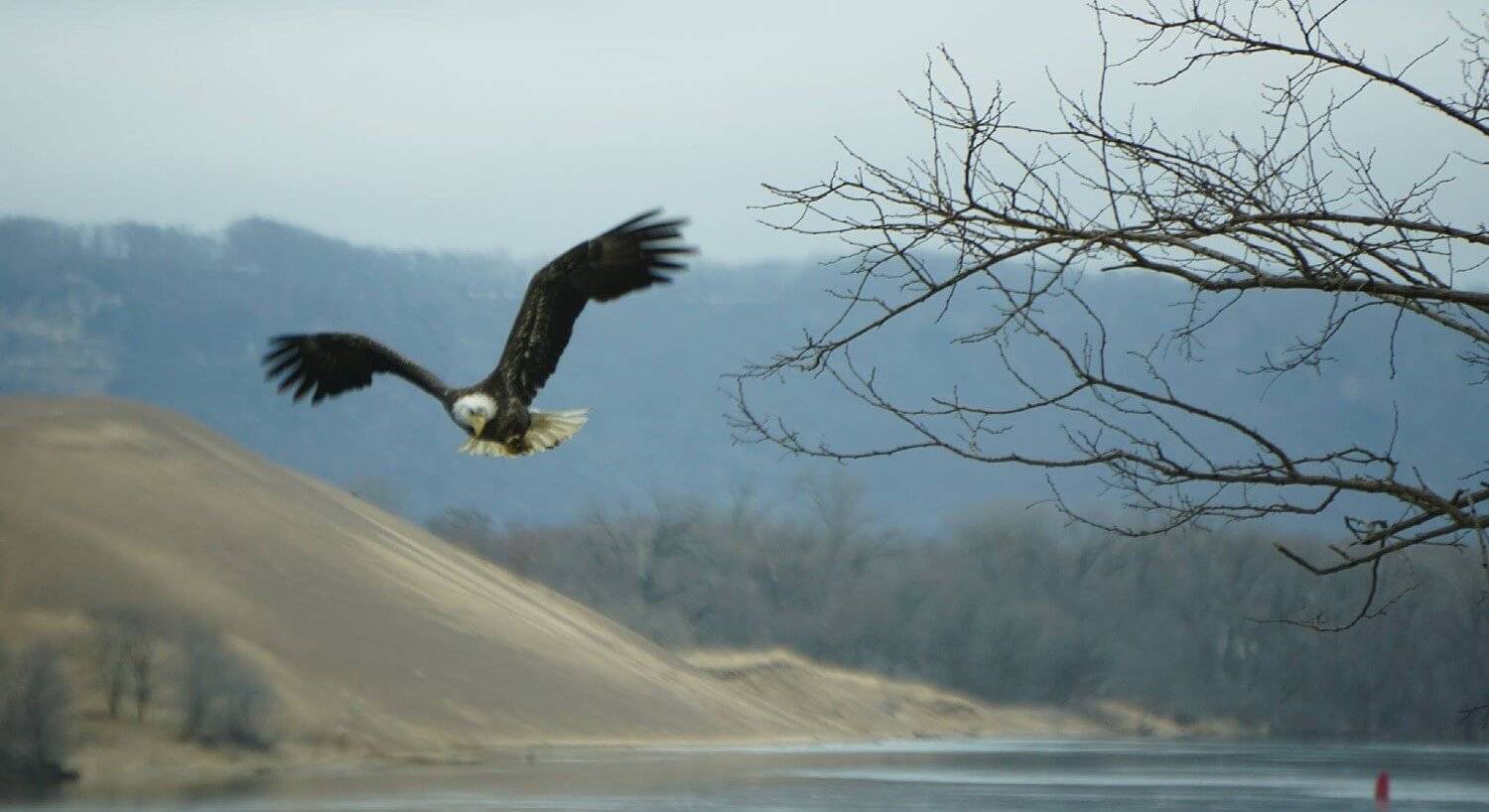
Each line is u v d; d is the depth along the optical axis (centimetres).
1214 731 9944
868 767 5206
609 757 5138
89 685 4422
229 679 4541
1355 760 6362
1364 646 9275
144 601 4944
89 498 5497
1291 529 10206
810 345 850
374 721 4925
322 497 6800
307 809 3278
